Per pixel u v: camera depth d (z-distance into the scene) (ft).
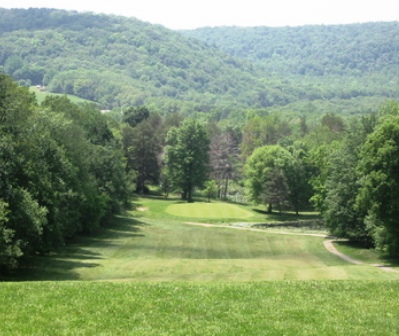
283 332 56.80
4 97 128.16
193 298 68.64
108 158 233.96
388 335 57.21
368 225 170.60
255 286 76.89
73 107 244.22
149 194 399.65
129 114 495.82
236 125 640.17
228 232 240.32
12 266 106.22
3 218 103.09
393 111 212.84
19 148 125.49
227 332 56.24
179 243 200.03
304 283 80.07
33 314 59.77
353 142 204.23
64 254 155.63
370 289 76.33
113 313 61.16
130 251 173.88
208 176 402.72
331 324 59.82
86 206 187.42
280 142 412.36
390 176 150.30
